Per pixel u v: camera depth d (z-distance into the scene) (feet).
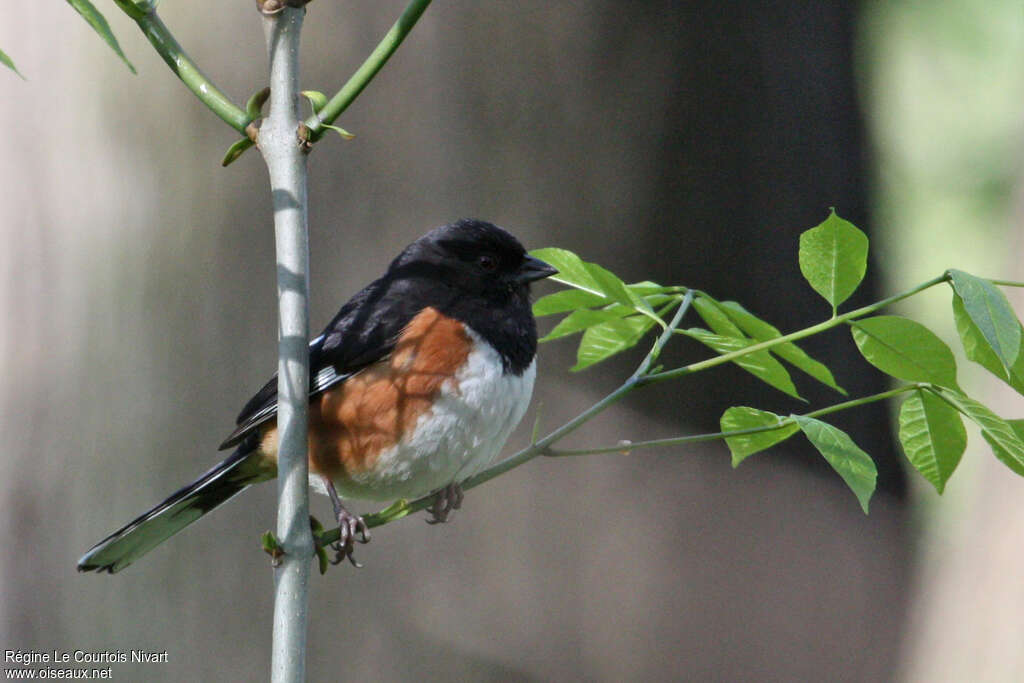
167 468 34.55
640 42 37.91
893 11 53.93
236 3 35.17
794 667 37.06
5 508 35.19
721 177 38.81
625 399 36.88
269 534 13.37
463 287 23.76
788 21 40.11
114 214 35.35
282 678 13.26
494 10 36.58
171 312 34.94
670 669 35.91
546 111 36.94
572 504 36.14
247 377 34.58
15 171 35.68
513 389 23.48
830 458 14.80
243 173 35.06
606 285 16.81
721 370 37.86
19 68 35.70
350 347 22.89
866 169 42.75
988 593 37.58
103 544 23.11
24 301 35.55
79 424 35.04
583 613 35.73
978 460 45.68
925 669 38.17
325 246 35.42
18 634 34.81
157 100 35.17
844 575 38.27
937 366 15.69
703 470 37.27
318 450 23.25
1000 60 53.72
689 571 36.52
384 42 13.60
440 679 34.88
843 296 15.89
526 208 36.70
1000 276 40.34
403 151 35.81
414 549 35.22
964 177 53.67
